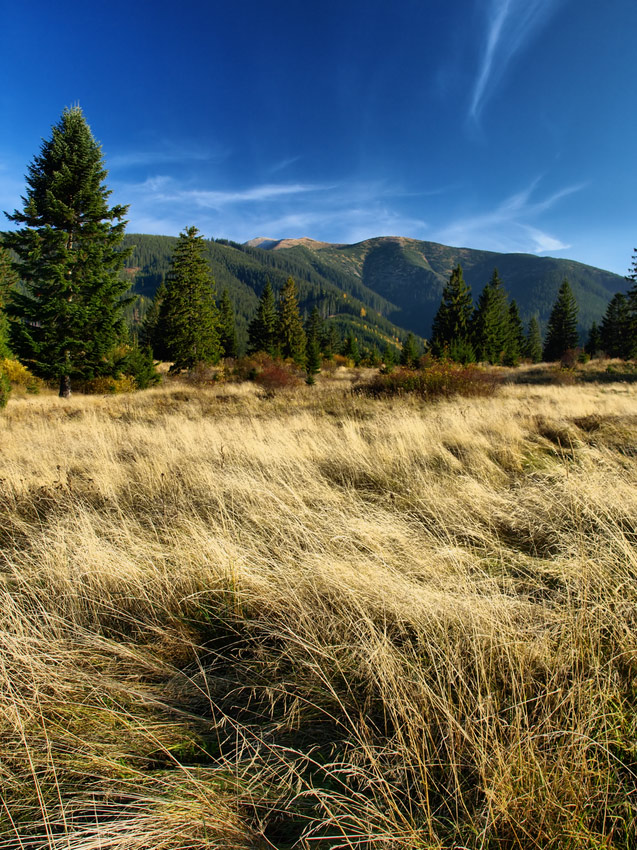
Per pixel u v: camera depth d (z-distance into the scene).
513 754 1.18
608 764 1.19
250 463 4.98
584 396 11.84
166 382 24.28
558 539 2.91
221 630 2.13
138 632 2.13
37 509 3.96
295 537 2.95
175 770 1.33
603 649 1.70
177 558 2.63
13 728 1.47
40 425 8.30
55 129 16.20
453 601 2.02
